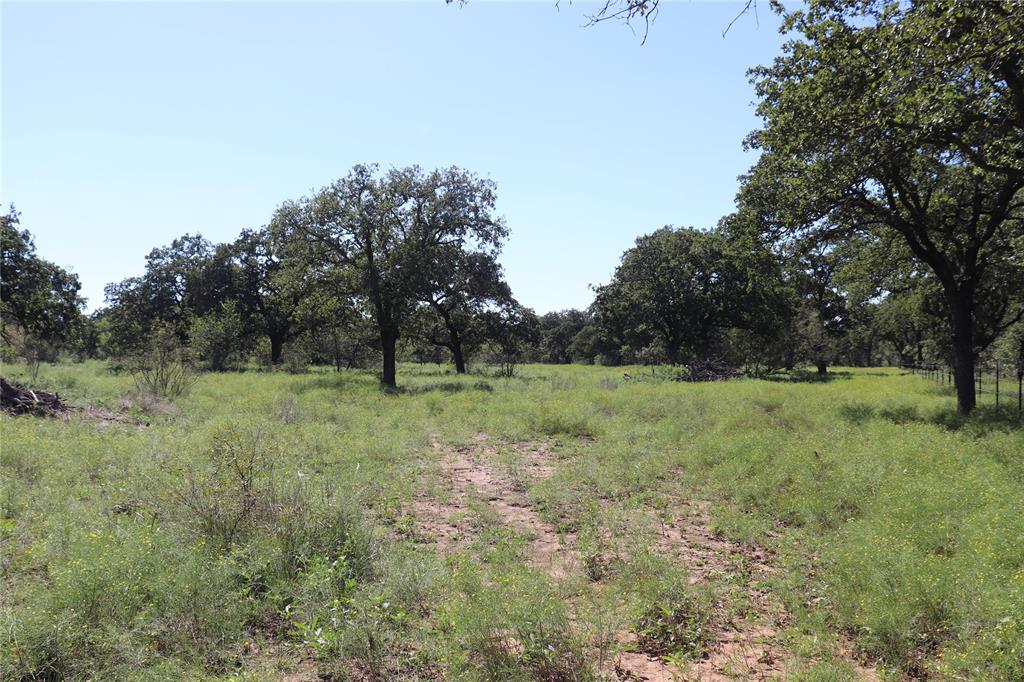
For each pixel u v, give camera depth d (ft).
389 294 82.07
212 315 130.21
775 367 122.11
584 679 11.61
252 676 11.37
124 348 135.13
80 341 126.93
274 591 14.90
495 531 21.02
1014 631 11.85
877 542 17.37
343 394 63.41
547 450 36.91
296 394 65.10
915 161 44.73
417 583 15.21
